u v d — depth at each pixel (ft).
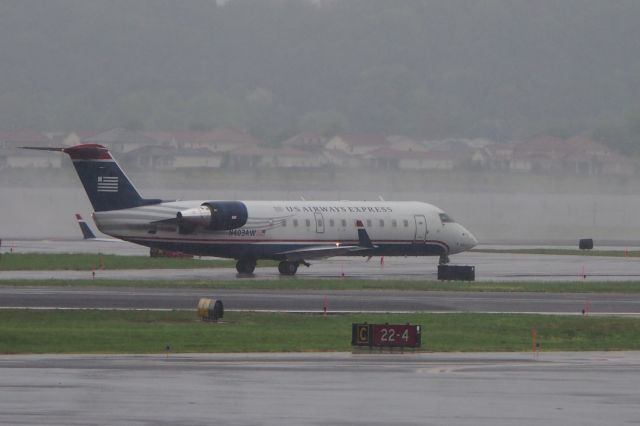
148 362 480.64
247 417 370.32
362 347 530.68
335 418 370.73
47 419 363.76
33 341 538.88
